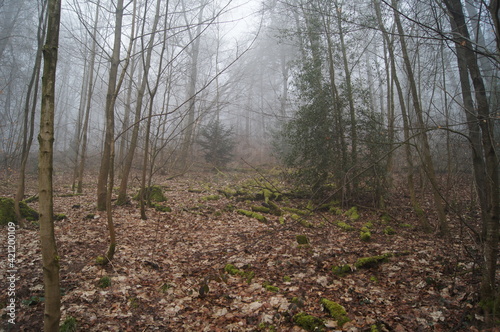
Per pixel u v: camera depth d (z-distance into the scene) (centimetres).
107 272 493
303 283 472
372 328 341
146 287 461
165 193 1185
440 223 689
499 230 360
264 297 431
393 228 789
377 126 962
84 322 363
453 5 408
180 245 657
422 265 518
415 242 661
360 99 1083
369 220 874
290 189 1212
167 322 377
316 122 1047
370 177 957
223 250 629
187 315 394
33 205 935
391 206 979
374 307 395
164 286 461
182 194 1188
